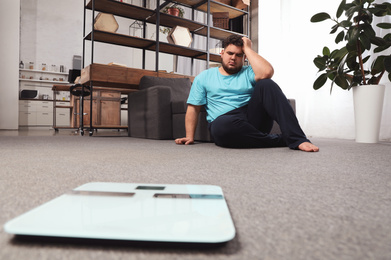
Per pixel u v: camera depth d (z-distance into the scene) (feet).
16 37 17.22
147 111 8.23
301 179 2.22
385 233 1.09
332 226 1.16
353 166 2.92
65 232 0.84
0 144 5.49
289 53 11.42
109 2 10.27
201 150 4.61
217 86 5.44
